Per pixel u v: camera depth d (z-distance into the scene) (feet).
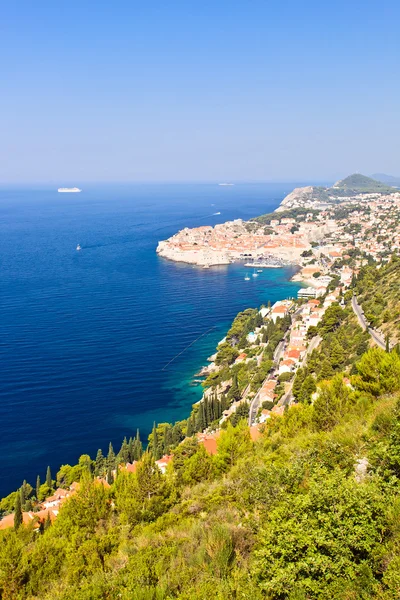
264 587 57.31
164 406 365.40
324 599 54.44
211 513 94.27
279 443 142.72
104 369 426.92
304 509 63.05
